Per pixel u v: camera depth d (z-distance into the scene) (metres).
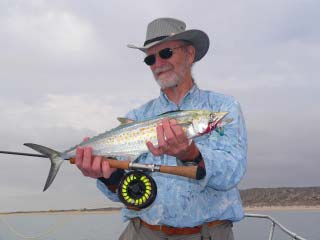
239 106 1.03
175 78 1.11
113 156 1.02
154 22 1.17
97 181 1.05
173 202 0.98
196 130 0.94
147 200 0.88
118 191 0.90
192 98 1.09
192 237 0.98
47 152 1.05
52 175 1.05
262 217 1.44
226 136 0.95
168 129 0.78
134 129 1.02
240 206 1.00
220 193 0.98
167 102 1.13
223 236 0.99
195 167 0.84
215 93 1.08
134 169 0.90
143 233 1.04
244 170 0.91
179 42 1.13
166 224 0.99
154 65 1.13
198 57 1.22
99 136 1.05
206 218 0.96
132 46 1.16
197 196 0.97
